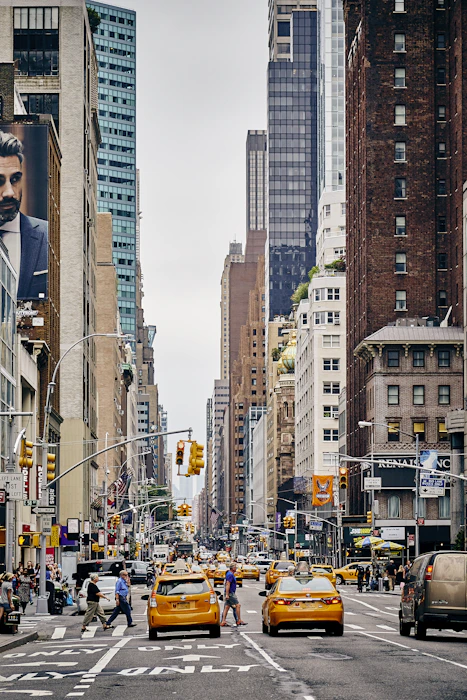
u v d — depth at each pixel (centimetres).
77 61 12731
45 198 10694
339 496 14238
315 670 2588
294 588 3872
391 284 13150
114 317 18562
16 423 8294
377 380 12456
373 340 12400
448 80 13438
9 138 10756
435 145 13375
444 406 12406
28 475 8269
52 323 11094
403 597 3866
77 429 12094
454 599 3509
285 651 3177
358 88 14200
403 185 13300
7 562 5497
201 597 3891
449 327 12562
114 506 14500
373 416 12525
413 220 13250
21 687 2417
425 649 3212
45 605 6003
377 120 13362
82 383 12406
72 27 12750
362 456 13325
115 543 12812
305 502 18650
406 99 13400
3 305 7738
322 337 18062
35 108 12681
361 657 2936
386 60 13438
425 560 3609
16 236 10612
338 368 17975
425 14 13488
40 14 12744
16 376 8400
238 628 4462
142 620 5650
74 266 12469
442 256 13250
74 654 3369
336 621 3822
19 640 3966
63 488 11931
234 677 2478
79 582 7875
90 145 13938
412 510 12369
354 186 14475
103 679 2533
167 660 3000
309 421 18788
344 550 13750
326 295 18125
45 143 10769
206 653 3186
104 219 18875
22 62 12725
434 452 9162
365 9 13550
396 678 2391
